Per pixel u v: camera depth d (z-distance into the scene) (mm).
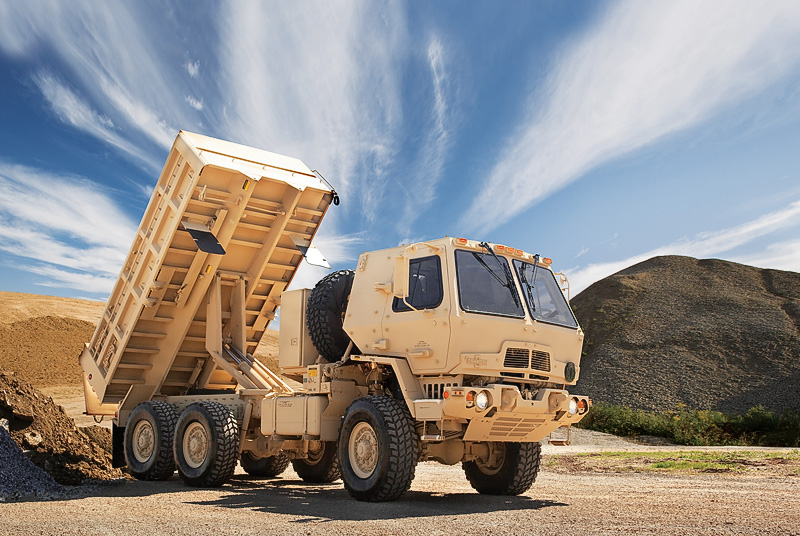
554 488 10188
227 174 10719
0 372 11617
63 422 11852
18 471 9227
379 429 7836
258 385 10930
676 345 49438
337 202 11672
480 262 8328
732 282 61219
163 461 11078
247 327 12734
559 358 8539
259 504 7977
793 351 46000
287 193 11359
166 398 12492
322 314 9555
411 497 8719
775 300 56062
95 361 13016
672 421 33906
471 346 7832
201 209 10875
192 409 10469
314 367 9289
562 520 6484
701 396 42375
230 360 11820
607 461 15867
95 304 72000
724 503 7781
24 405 11203
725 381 43781
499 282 8344
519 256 8820
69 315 62531
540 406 7871
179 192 10875
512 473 8992
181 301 11750
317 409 9031
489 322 7902
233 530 5980
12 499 8320
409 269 8469
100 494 9211
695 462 14633
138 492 9477
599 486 10438
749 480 10984
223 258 11742
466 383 7922
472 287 8086
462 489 10203
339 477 11641
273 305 12703
